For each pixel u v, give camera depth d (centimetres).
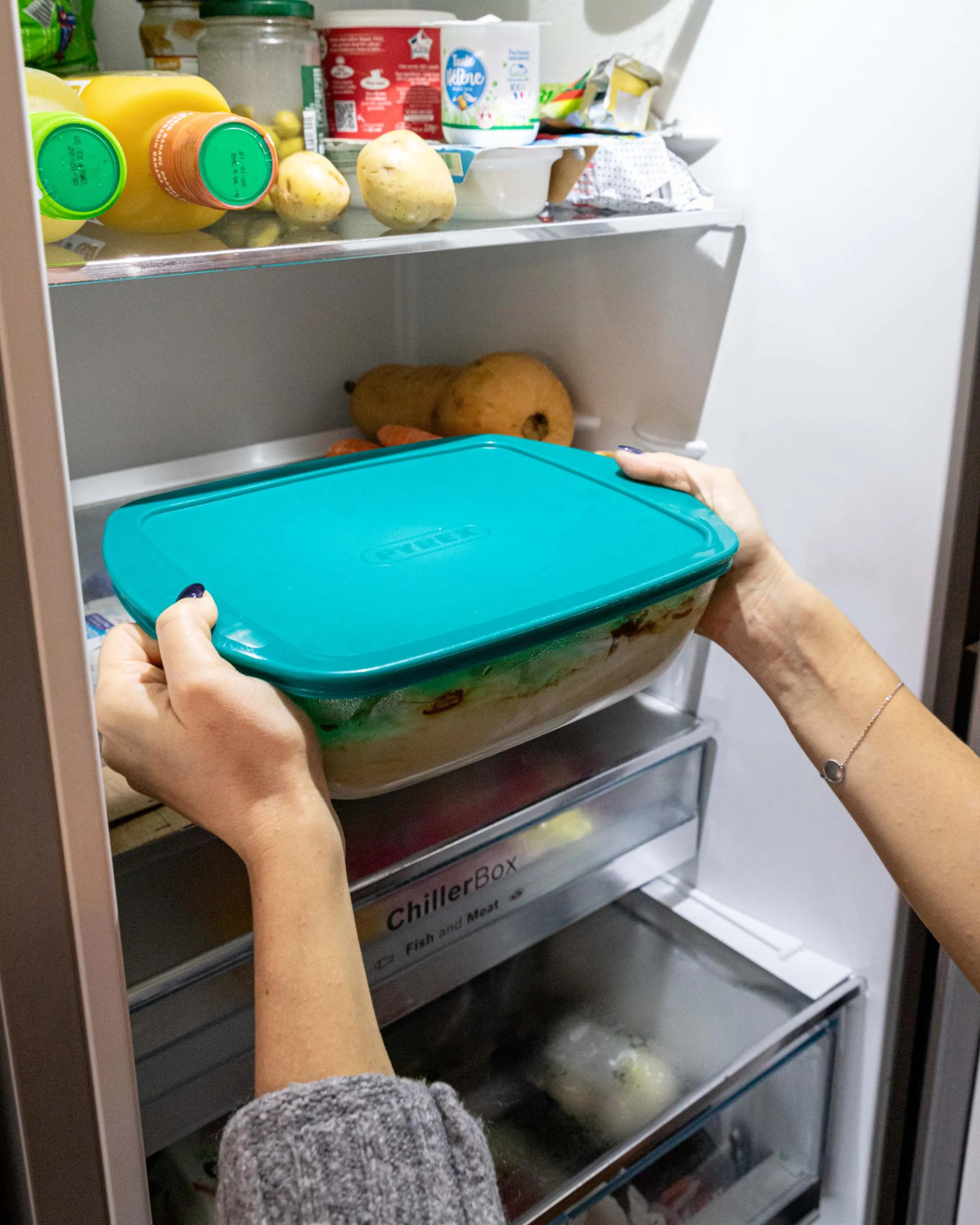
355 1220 37
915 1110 96
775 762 94
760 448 88
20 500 41
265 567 60
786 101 79
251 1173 37
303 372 110
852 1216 99
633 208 85
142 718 49
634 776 91
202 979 66
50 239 60
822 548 86
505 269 105
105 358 94
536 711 59
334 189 70
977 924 60
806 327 82
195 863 74
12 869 44
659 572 59
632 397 97
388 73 80
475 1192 40
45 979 46
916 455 79
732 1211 89
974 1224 93
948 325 75
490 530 66
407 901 76
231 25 71
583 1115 81
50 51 68
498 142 77
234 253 61
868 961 92
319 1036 42
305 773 47
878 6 73
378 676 48
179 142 60
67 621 43
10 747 43
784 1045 87
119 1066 50
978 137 70
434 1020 90
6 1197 50
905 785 63
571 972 97
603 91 84
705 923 101
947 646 82
